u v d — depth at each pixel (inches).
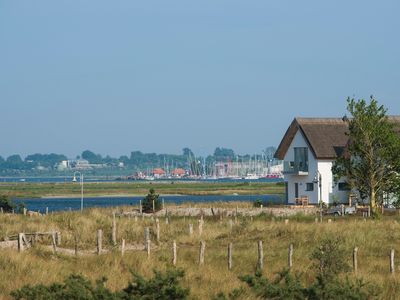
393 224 6707.7
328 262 4288.9
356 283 3570.4
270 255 5187.0
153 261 4653.1
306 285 3983.8
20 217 7406.5
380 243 5821.9
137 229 6771.7
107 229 6761.8
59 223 6939.0
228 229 6939.0
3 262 4315.9
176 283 3198.8
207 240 6476.4
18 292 3284.9
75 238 6259.8
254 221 7406.5
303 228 6565.0
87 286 3284.9
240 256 5137.8
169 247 5949.8
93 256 4879.4
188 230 6914.4
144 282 3154.5
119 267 4471.0
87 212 7755.9
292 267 4564.5
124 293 3174.2
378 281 3981.3
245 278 3570.4
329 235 5880.9
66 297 3228.3
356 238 5925.2
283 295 3366.1
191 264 4699.8
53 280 3902.6
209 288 3659.0
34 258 4598.9
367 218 7800.2
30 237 6087.6
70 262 4685.0
